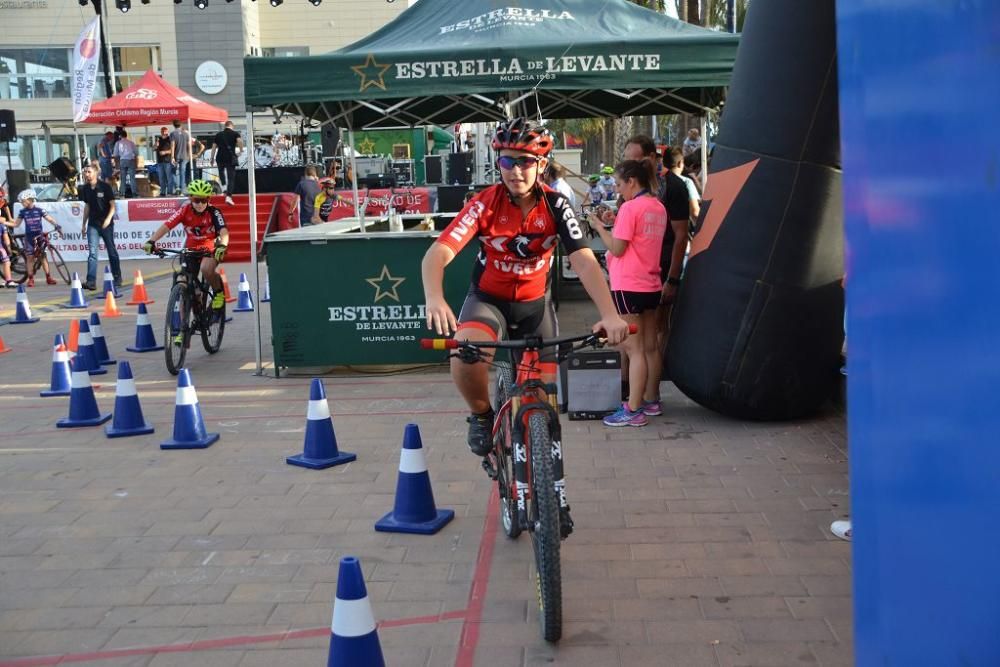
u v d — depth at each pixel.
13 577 4.71
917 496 1.77
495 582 4.46
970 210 1.59
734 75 7.04
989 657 1.61
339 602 3.29
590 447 6.59
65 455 6.89
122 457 6.80
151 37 37.12
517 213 4.18
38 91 37.28
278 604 4.32
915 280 1.74
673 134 35.31
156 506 5.72
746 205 6.75
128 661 3.82
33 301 16.44
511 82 8.68
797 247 6.66
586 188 24.31
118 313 14.70
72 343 10.99
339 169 25.86
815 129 6.56
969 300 1.60
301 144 27.70
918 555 1.78
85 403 7.77
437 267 4.04
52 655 3.89
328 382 9.11
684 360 7.08
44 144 37.44
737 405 6.92
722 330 6.84
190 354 10.91
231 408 8.16
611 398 7.27
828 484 5.70
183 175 25.39
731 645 3.79
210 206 10.13
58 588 4.57
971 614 1.65
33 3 36.72
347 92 8.71
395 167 25.81
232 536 5.19
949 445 1.67
